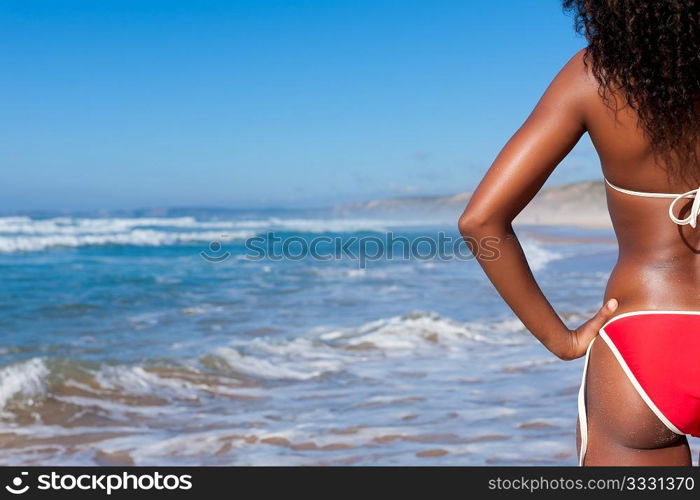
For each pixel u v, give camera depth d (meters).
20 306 10.39
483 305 10.22
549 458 3.94
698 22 1.36
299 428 4.58
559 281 12.77
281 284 13.48
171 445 4.33
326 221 51.56
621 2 1.40
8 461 4.04
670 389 1.54
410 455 4.01
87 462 4.04
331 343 7.31
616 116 1.46
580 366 6.24
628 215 1.59
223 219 48.47
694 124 1.43
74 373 5.69
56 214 59.75
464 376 5.94
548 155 1.52
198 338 7.81
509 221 1.55
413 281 13.73
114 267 18.17
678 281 1.57
